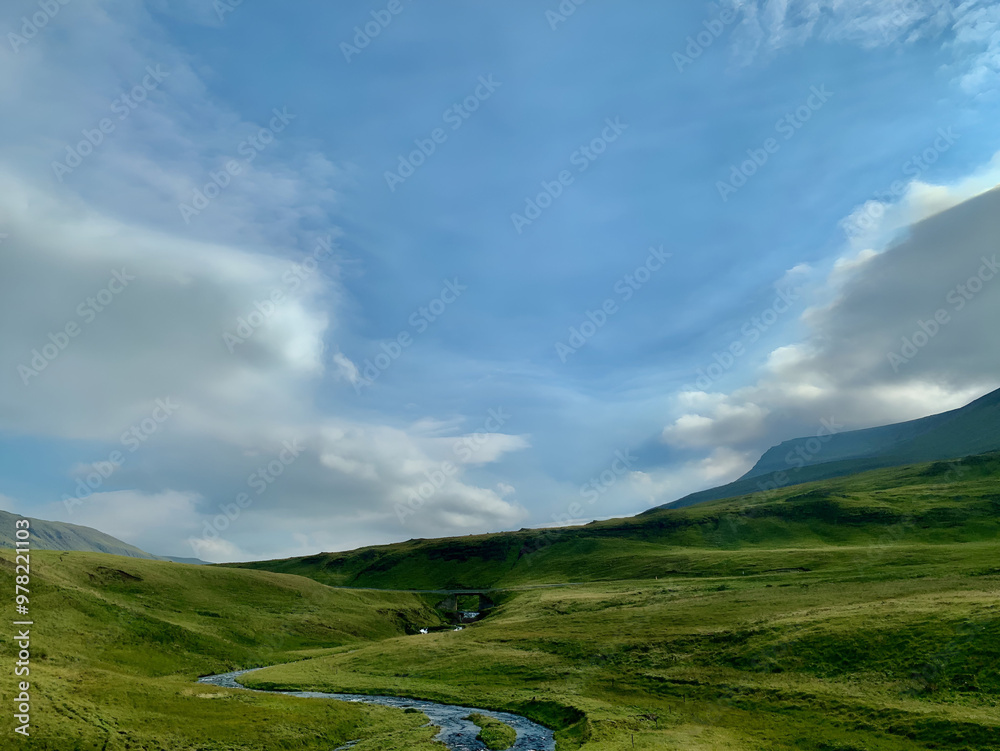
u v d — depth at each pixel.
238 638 123.06
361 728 65.19
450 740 59.41
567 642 95.31
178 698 65.00
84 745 47.19
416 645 112.00
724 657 72.25
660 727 55.47
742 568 166.38
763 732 51.97
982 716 45.19
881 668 58.16
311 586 187.50
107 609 107.00
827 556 160.75
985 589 82.75
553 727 63.50
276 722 61.72
